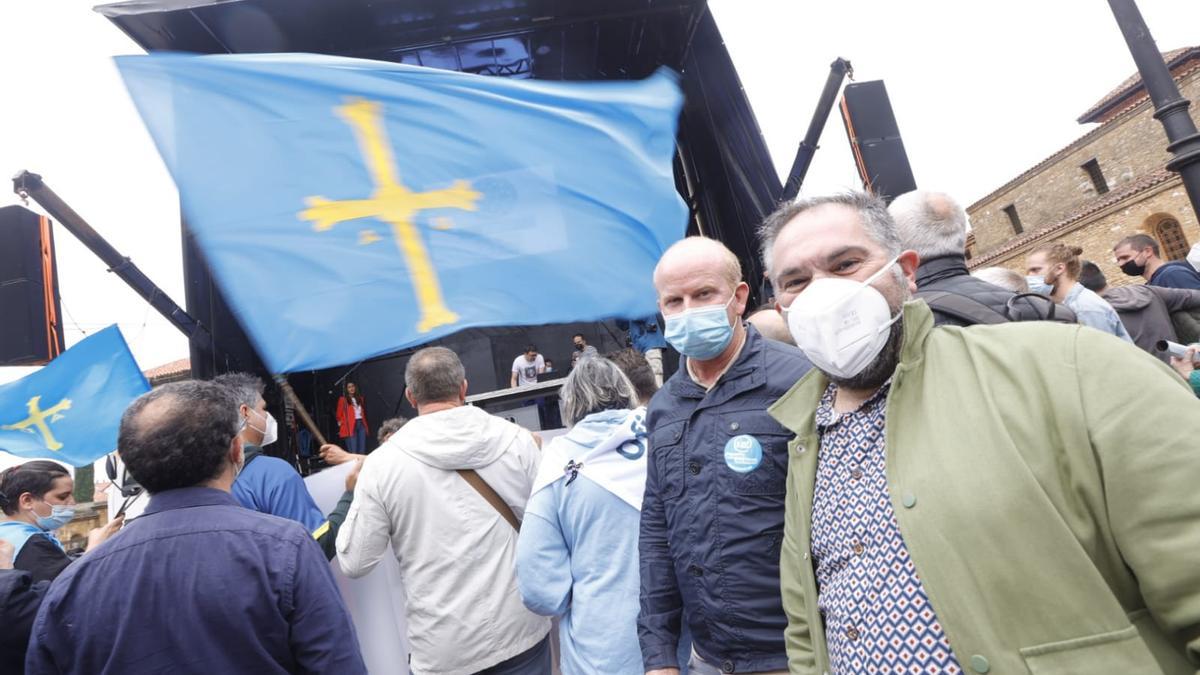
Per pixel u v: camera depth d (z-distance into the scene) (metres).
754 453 1.45
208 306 4.23
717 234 5.19
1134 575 0.81
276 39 5.05
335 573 2.71
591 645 1.77
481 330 6.86
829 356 1.08
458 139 3.23
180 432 1.50
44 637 1.38
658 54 5.48
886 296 1.11
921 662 0.90
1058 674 0.77
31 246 3.60
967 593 0.84
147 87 2.94
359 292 3.03
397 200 3.13
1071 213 21.22
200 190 2.96
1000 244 24.52
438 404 2.38
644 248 3.41
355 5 4.86
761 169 4.60
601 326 6.89
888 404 1.02
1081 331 0.89
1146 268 3.93
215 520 1.46
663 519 1.66
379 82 3.16
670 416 1.65
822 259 1.15
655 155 3.51
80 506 12.24
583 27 5.46
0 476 2.97
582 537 1.86
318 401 6.07
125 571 1.39
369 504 2.23
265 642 1.39
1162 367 0.83
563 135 3.37
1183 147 3.54
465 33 5.32
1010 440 0.84
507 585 2.27
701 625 1.51
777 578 1.41
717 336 1.58
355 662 1.47
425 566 2.24
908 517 0.92
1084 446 0.81
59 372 3.43
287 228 3.01
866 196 1.23
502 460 2.34
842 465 1.10
